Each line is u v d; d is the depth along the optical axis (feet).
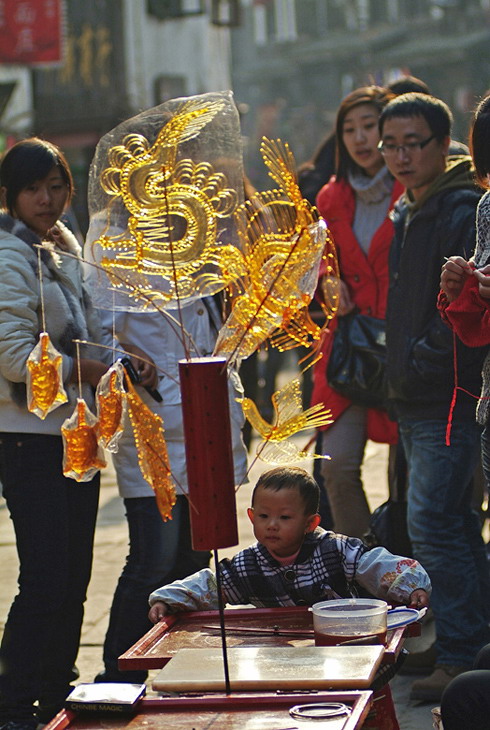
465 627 35.68
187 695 20.88
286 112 337.11
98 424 24.72
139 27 174.09
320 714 19.51
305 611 25.68
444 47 318.86
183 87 184.55
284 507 27.22
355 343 42.11
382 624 23.16
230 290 24.27
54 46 147.13
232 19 182.09
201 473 20.84
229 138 23.38
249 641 24.17
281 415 23.50
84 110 170.71
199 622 25.77
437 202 36.32
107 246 23.38
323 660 21.54
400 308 36.81
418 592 26.35
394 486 38.42
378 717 25.68
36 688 32.53
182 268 23.06
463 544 36.09
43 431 32.30
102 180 23.99
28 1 146.72
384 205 42.80
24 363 31.37
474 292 26.04
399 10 349.61
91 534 34.42
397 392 36.55
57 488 32.63
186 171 23.27
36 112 169.17
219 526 20.88
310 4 358.23
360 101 42.86
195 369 20.76
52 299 32.50
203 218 22.93
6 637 32.45
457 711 22.44
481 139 27.63
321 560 27.45
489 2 334.44
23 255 32.14
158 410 34.96
